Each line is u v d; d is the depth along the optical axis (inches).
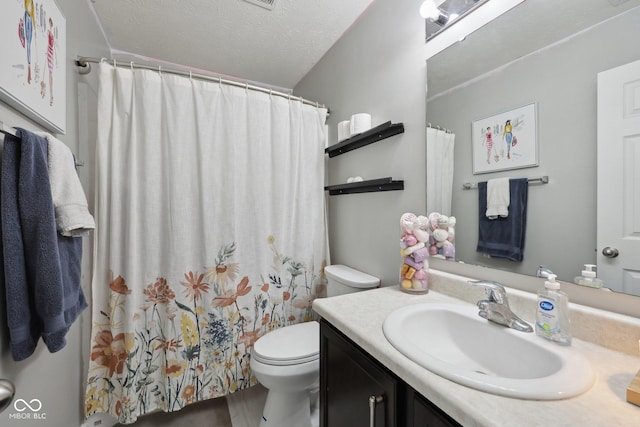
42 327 29.0
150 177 53.8
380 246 56.4
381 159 55.9
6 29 26.5
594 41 26.9
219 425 57.4
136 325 53.2
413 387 22.4
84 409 52.1
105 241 52.3
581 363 22.6
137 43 71.2
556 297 26.9
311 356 49.4
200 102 57.4
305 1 56.8
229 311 60.2
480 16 37.6
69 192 33.6
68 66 46.8
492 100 36.2
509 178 34.6
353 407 32.0
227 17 61.3
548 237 31.0
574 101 28.4
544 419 17.0
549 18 30.4
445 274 42.6
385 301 39.4
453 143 41.5
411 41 48.4
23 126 31.9
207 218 57.4
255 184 63.6
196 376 57.3
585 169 27.8
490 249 37.1
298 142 69.5
